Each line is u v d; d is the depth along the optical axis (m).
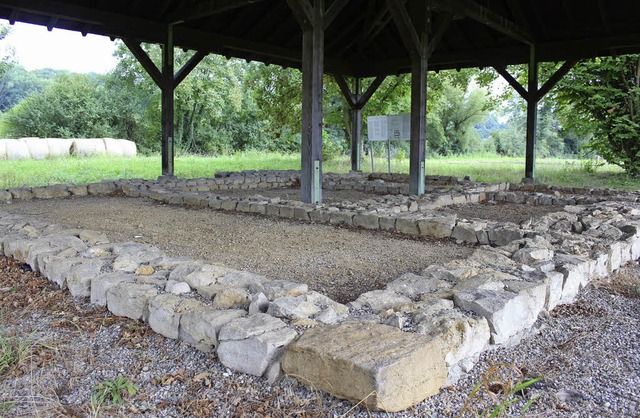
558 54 9.96
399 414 1.75
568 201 7.30
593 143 12.95
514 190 9.27
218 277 2.90
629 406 1.89
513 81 10.55
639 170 12.17
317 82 6.10
